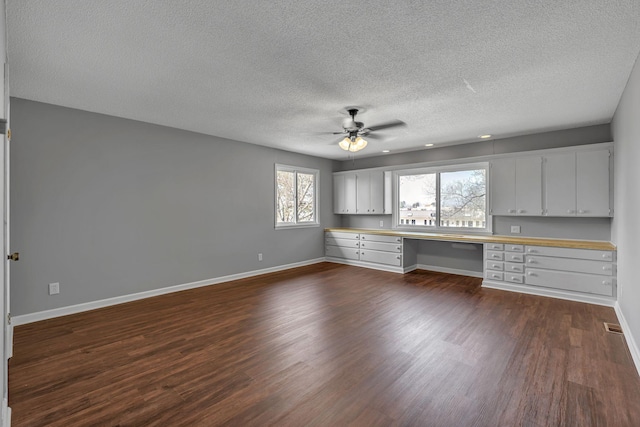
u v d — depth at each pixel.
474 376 2.31
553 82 2.97
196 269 4.90
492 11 1.93
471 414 1.89
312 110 3.78
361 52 2.42
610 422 1.81
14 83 2.98
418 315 3.60
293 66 2.64
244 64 2.61
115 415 1.90
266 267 5.95
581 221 4.59
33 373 2.38
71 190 3.71
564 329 3.17
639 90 2.42
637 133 2.53
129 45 2.31
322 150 6.32
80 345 2.86
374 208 6.73
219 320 3.48
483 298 4.26
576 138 4.55
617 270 3.79
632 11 1.91
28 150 3.43
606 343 2.84
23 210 3.40
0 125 1.21
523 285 4.53
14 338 3.02
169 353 2.70
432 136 5.10
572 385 2.18
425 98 3.38
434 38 2.23
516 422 1.82
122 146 4.11
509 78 2.88
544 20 2.02
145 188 4.33
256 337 3.02
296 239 6.54
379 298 4.28
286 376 2.33
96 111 3.84
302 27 2.09
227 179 5.31
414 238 5.86
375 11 1.92
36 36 2.18
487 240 4.81
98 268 3.92
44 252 3.53
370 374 2.34
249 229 5.66
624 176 3.22
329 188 7.36
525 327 3.22
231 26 2.08
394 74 2.80
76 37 2.20
